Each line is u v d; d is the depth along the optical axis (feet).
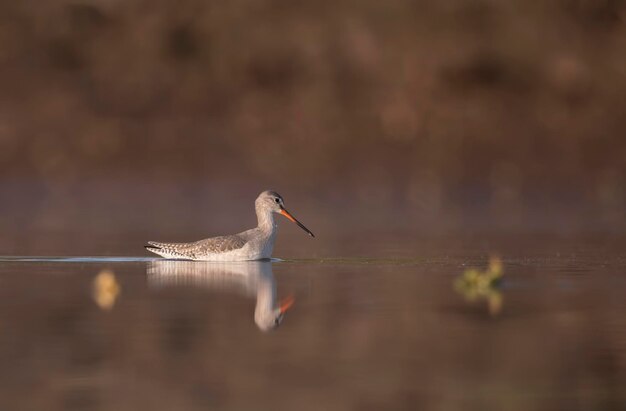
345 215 103.19
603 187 117.19
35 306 48.14
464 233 86.58
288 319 45.06
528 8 131.64
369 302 49.49
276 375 35.53
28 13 128.06
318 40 127.95
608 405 32.35
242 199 111.86
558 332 42.11
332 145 120.37
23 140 117.91
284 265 64.39
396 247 75.61
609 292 52.54
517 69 127.54
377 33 128.98
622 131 124.26
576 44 129.70
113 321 44.47
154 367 36.47
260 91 125.18
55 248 73.36
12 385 34.27
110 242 77.82
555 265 64.18
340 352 38.81
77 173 115.75
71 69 125.39
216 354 38.50
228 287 54.19
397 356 38.17
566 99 126.52
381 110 123.85
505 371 36.14
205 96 124.16
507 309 47.55
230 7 130.31
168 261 66.23
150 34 127.65
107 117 121.29
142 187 114.21
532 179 118.11
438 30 129.39
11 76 123.65
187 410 31.60
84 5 129.18
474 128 122.93
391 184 116.06
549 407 32.14
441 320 44.80
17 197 111.55
